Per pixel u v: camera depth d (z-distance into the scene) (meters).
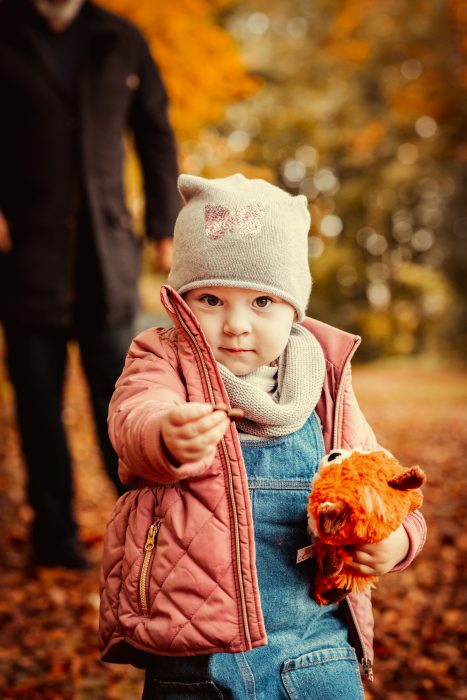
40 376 3.65
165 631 1.59
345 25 17.22
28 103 3.54
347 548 1.62
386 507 1.56
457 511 5.50
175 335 1.81
